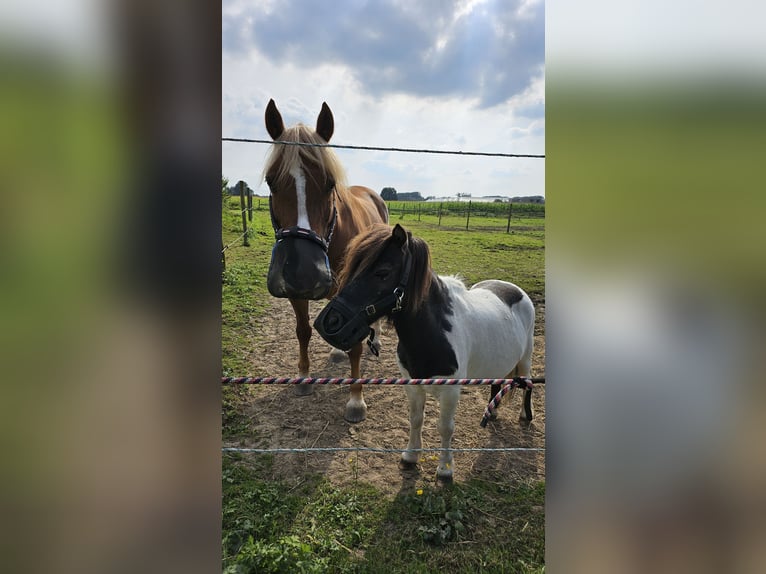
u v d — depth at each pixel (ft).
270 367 13.73
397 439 10.17
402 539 7.24
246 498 7.91
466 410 11.41
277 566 6.36
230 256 26.96
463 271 27.37
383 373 13.55
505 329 9.06
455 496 8.07
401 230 7.02
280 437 10.16
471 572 6.64
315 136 8.83
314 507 7.91
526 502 8.11
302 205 8.68
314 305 19.56
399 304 7.18
